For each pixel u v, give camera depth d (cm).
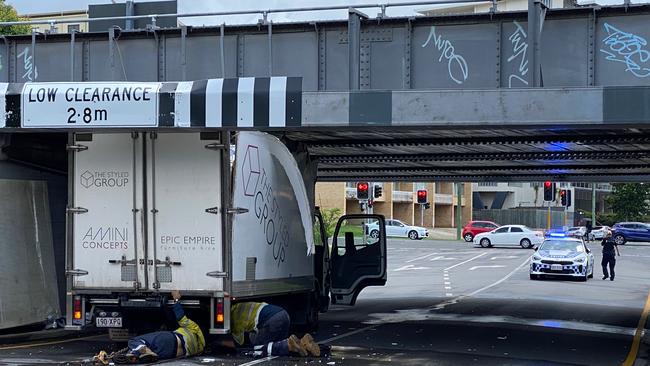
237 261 1146
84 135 1180
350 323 1712
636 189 9019
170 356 1135
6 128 1182
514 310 1992
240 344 1213
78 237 1173
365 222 1788
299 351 1191
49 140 1482
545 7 1361
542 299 2281
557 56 1373
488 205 11344
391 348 1323
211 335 1212
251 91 1133
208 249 1137
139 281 1153
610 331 1623
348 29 1426
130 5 1662
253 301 1296
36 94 1170
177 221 1147
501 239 5638
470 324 1698
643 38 1343
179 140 1154
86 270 1167
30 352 1239
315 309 1537
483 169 2361
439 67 1430
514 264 4012
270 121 1127
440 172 2472
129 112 1143
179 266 1145
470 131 1461
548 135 1551
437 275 3334
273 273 1269
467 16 1409
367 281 1734
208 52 1548
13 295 1382
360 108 1255
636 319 1839
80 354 1216
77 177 1179
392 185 7906
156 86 1144
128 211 1161
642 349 1381
